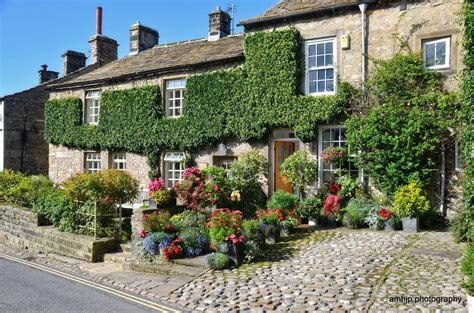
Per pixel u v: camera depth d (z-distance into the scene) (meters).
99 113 17.77
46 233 11.10
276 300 5.80
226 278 6.98
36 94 21.64
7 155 20.36
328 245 8.54
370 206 10.25
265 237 8.80
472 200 7.95
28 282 7.63
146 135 15.92
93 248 9.55
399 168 10.57
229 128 13.58
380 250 7.90
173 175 15.55
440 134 10.30
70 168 19.16
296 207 10.81
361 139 11.02
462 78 9.56
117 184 10.60
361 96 11.34
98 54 22.06
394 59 10.98
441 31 10.63
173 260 8.09
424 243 8.31
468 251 5.24
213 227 7.93
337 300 5.61
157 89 15.80
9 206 13.38
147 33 20.61
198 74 14.60
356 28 11.80
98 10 22.34
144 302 6.23
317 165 12.16
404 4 11.16
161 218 8.85
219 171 11.45
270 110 12.68
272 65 12.70
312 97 12.05
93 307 6.02
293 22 12.69
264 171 12.68
